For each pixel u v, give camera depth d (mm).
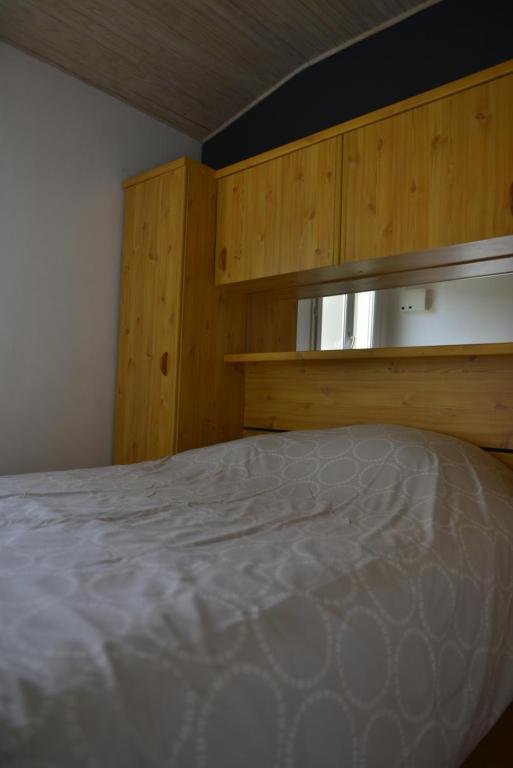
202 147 3055
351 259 1971
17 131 2312
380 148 1916
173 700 533
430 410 1966
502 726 1143
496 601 1059
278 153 2221
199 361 2424
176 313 2363
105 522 1119
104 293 2629
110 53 2373
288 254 2170
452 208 1733
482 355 1847
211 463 1830
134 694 518
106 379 2643
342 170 2020
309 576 807
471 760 1047
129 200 2656
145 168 2801
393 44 2338
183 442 2357
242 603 705
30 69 2352
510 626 1099
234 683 581
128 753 478
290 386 2430
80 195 2531
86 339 2562
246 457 1798
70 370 2506
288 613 700
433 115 1791
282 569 829
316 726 632
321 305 2410
